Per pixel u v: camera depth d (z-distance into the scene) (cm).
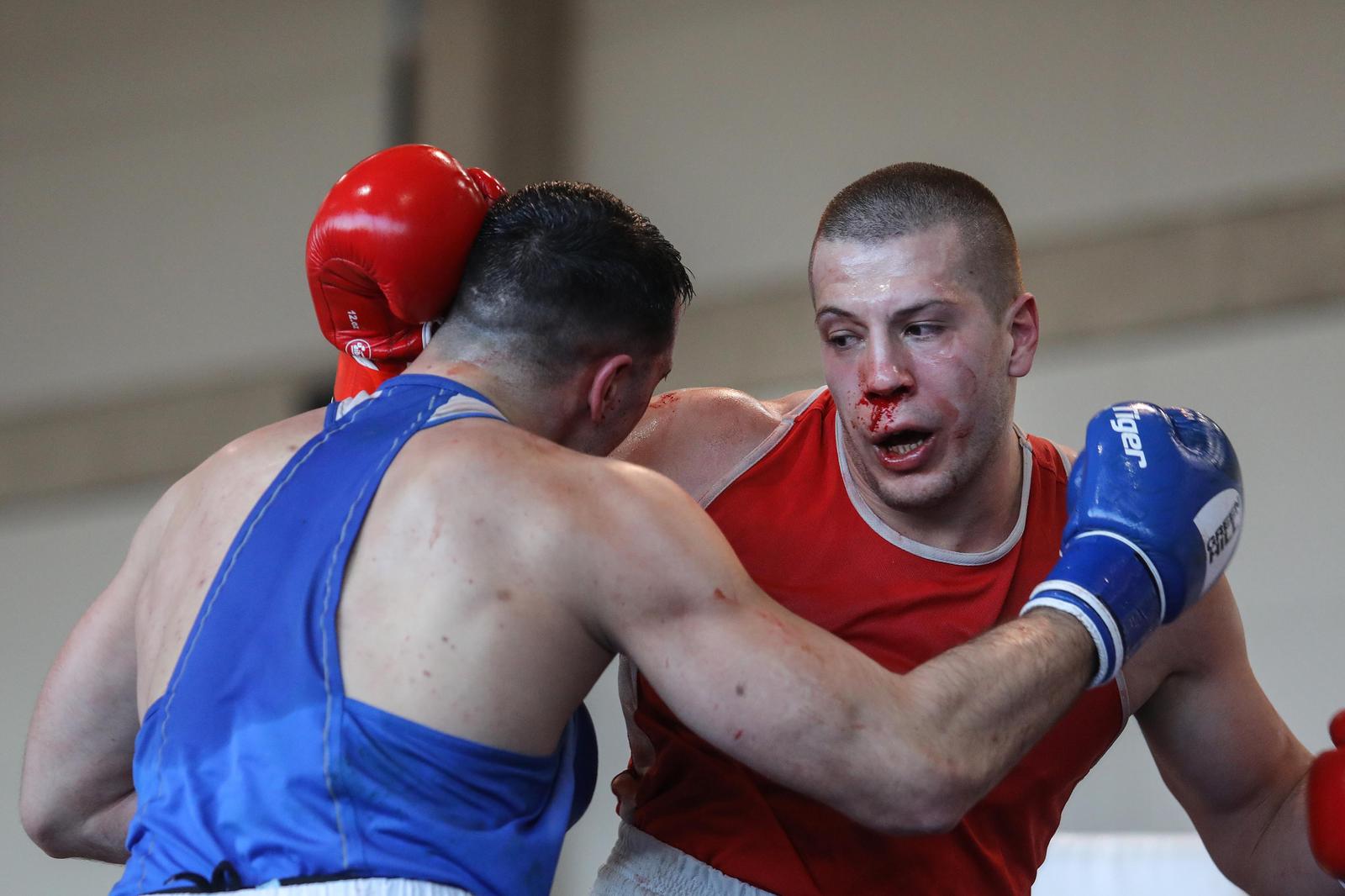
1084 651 532
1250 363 1752
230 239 2253
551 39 2141
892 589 632
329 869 459
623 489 500
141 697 527
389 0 2175
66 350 2323
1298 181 1758
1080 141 1867
